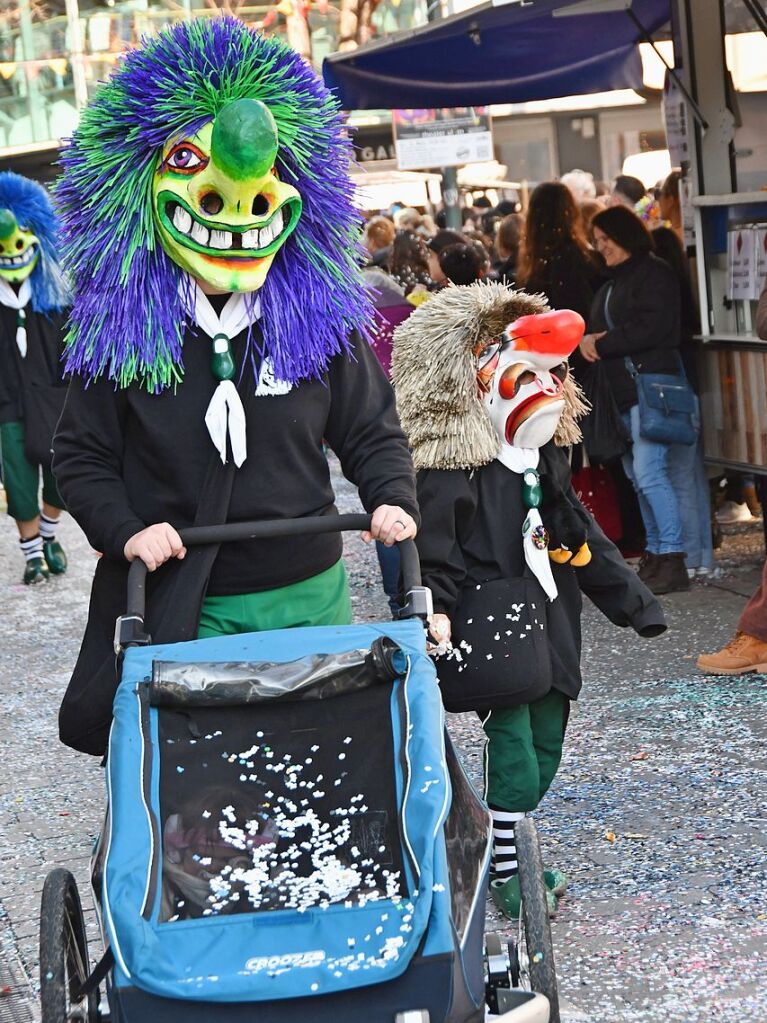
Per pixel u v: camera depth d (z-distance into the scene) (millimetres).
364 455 3500
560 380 4152
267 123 3258
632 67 9148
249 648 2980
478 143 11172
